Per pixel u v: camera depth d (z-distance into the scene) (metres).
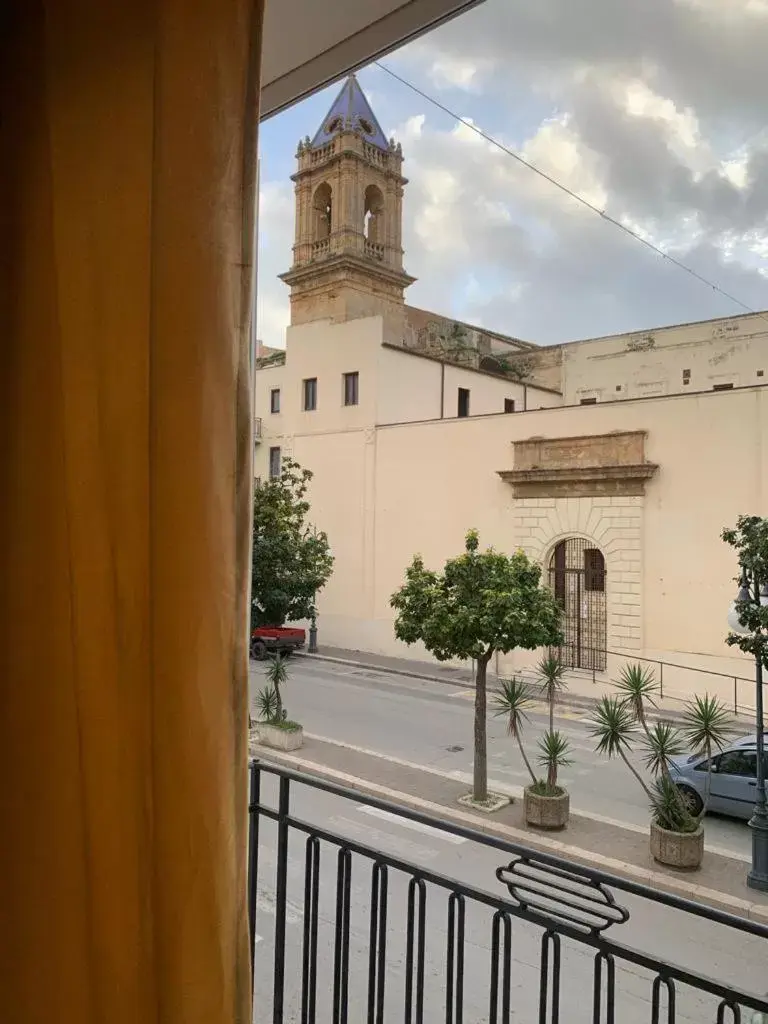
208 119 1.00
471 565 10.81
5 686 1.23
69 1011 1.15
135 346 1.08
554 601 10.91
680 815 8.72
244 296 1.04
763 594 9.01
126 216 1.11
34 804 1.20
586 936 2.01
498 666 19.62
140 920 1.01
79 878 1.16
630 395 25.42
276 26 1.76
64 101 1.17
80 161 1.15
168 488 0.95
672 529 16.88
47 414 1.21
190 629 0.94
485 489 20.27
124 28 1.13
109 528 1.08
